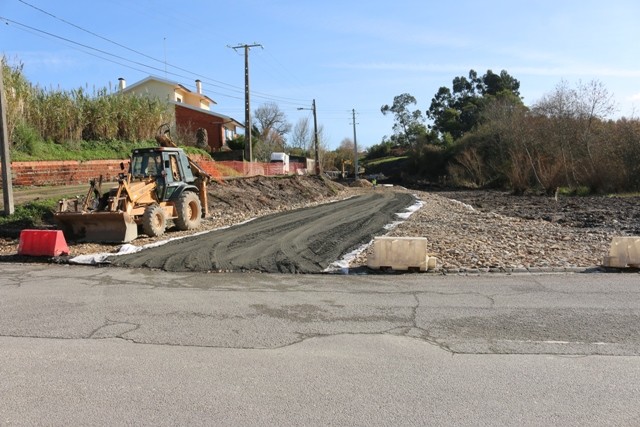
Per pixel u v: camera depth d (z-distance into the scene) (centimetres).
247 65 3578
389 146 10238
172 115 3186
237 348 540
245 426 374
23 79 2222
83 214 1278
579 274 921
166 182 1473
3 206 1534
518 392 430
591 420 383
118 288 832
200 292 803
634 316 652
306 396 423
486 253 1112
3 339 570
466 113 7906
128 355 519
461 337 575
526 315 659
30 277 923
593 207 2403
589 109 4156
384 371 477
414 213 2066
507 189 4709
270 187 2800
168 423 378
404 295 776
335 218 1883
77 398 419
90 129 2636
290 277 922
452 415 390
